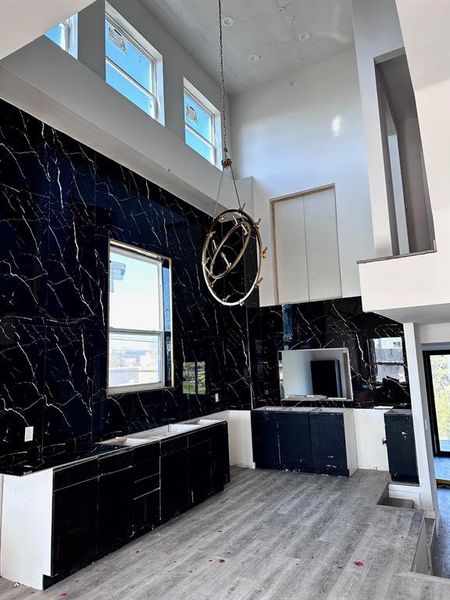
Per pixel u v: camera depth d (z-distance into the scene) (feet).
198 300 20.89
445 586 9.47
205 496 16.03
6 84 11.55
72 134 14.20
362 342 20.62
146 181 17.98
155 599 9.25
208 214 22.40
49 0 5.90
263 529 13.03
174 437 14.79
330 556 11.05
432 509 16.19
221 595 9.34
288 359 22.18
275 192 23.67
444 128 7.33
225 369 22.56
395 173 18.52
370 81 15.12
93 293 14.60
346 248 21.48
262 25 20.16
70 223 13.99
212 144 24.16
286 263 23.18
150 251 17.71
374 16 15.40
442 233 11.25
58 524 10.14
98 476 11.47
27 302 12.30
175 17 19.45
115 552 11.67
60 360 13.15
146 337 17.42
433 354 25.52
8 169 12.12
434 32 5.83
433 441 25.32
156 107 19.31
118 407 15.23
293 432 20.24
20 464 10.91
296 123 23.62
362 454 20.12
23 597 9.52
